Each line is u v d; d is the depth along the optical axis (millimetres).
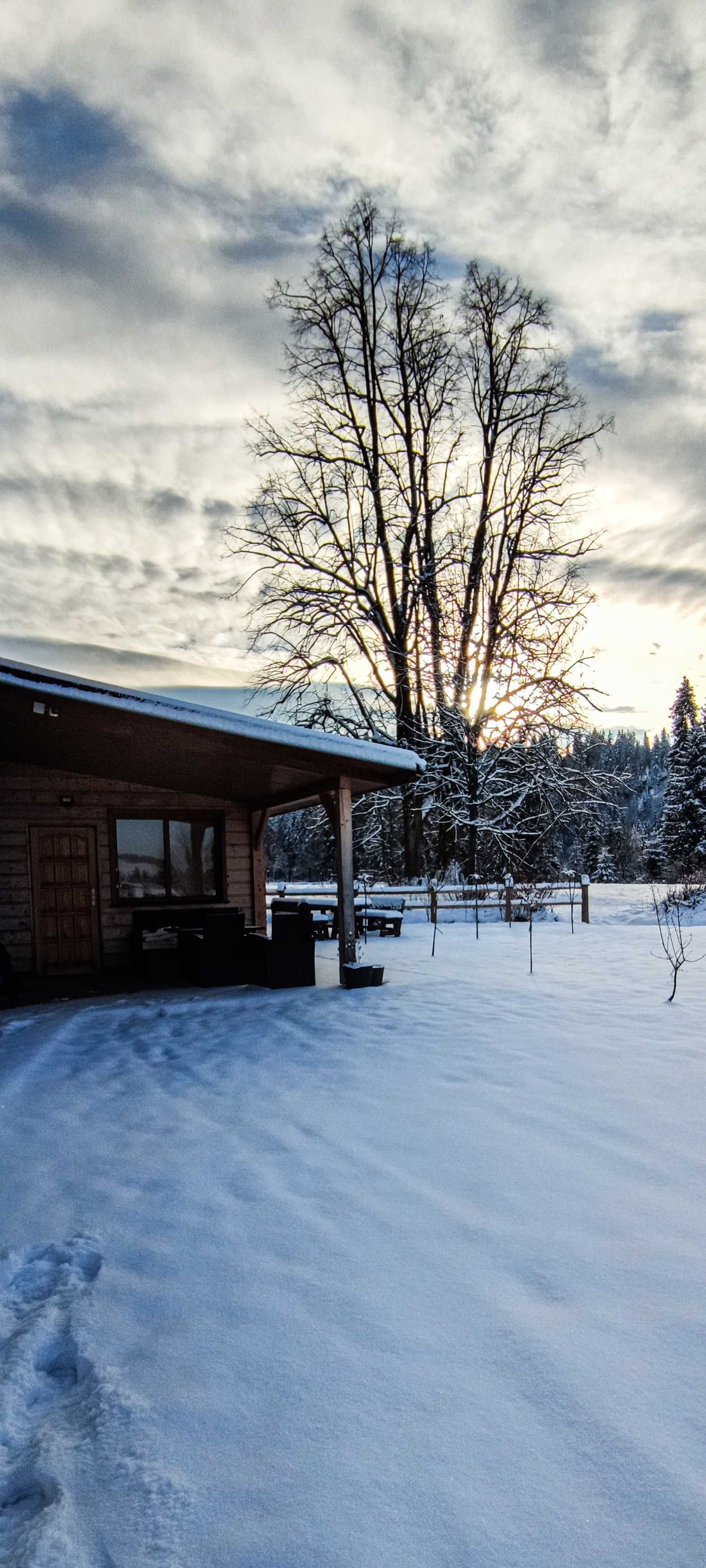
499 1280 3021
